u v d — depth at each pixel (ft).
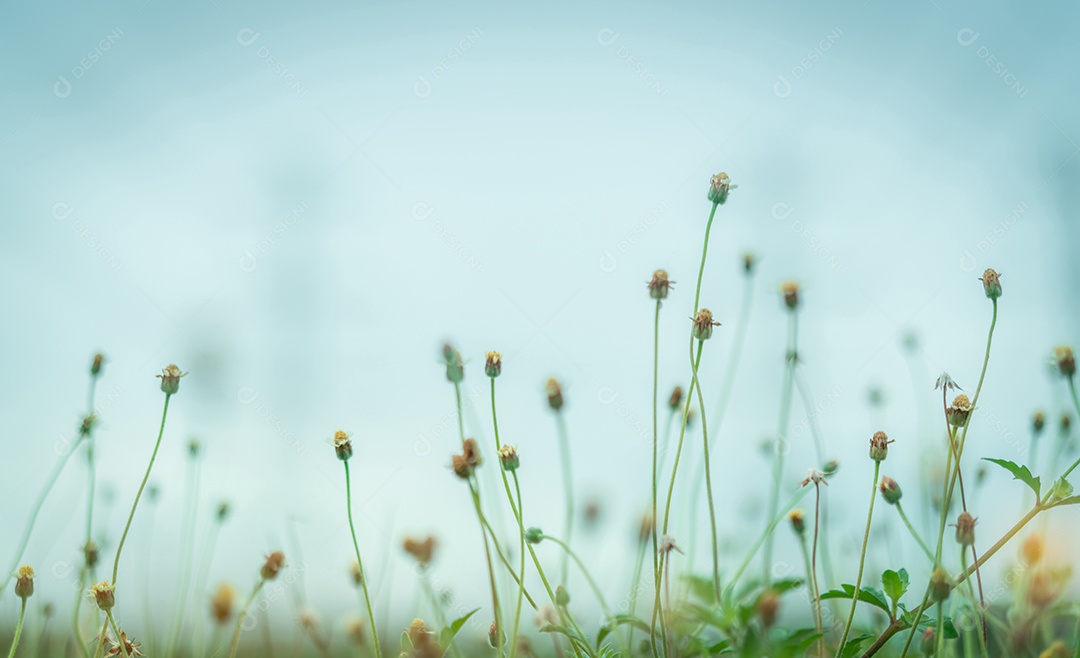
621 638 2.75
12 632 3.09
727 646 2.66
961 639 2.89
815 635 2.58
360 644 2.95
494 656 2.99
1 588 2.86
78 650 2.93
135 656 2.86
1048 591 2.72
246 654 3.15
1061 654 2.67
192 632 3.09
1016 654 2.73
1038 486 2.66
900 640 2.87
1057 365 2.91
